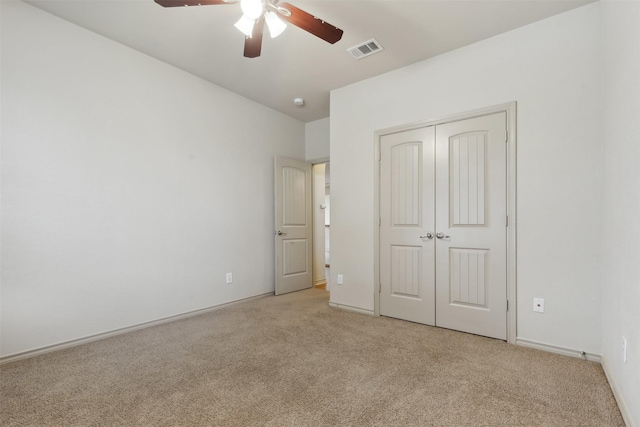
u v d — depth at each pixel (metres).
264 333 2.85
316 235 5.30
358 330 2.93
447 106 2.97
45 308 2.41
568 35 2.38
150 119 3.09
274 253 4.43
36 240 2.38
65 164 2.53
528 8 2.35
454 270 2.93
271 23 2.00
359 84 3.61
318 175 5.39
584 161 2.30
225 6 2.37
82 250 2.61
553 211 2.41
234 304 3.87
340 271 3.72
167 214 3.22
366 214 3.52
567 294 2.35
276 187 4.41
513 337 2.57
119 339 2.70
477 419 1.59
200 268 3.51
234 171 3.92
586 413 1.63
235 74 3.46
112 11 2.43
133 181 2.95
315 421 1.58
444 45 2.86
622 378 1.64
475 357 2.32
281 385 1.93
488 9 2.37
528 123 2.54
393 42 2.81
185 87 3.40
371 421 1.58
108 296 2.76
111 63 2.81
